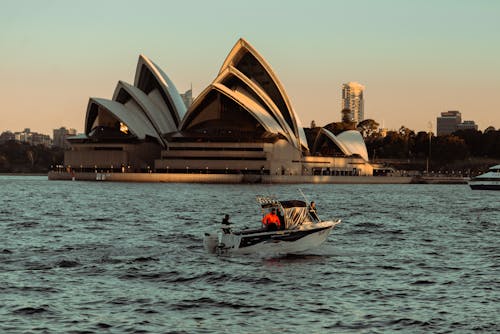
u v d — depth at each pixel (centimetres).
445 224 7425
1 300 3259
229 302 3288
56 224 6925
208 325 2898
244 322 2947
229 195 13825
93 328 2833
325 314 3080
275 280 3809
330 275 3972
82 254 4666
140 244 5253
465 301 3325
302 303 3281
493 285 3700
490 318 3012
